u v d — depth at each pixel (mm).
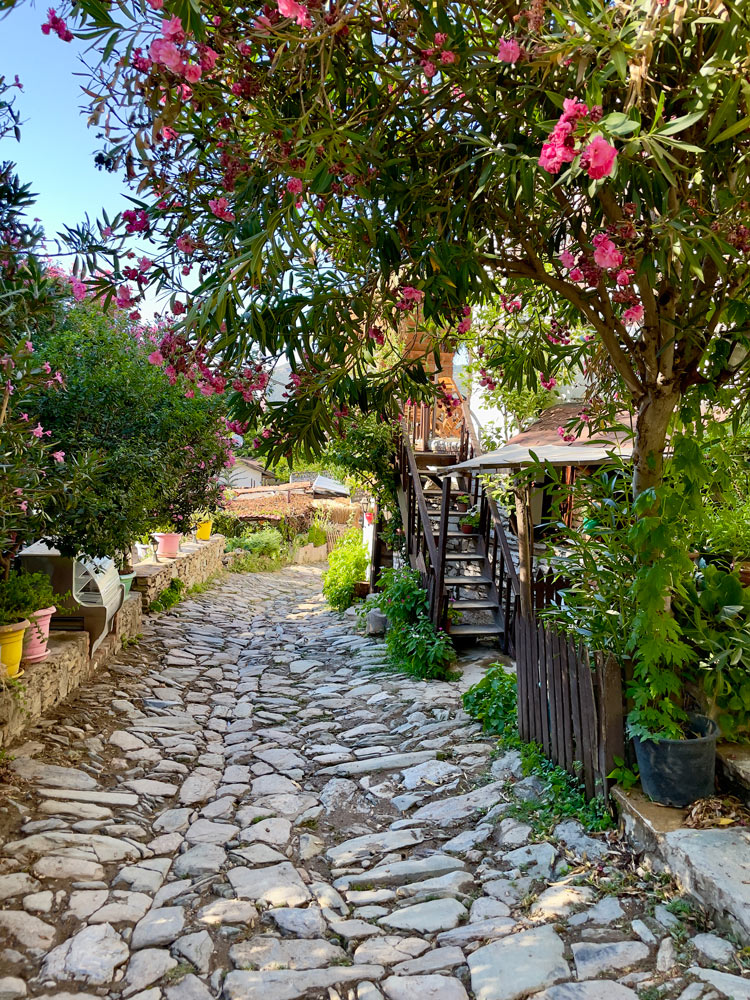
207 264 2934
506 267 3434
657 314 3266
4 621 4906
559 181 2137
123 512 5938
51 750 4727
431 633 7289
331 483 29109
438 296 3057
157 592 10430
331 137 2496
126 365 6520
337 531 25594
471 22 3121
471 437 9477
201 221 2963
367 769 4809
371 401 4031
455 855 3570
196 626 9977
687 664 3686
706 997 2275
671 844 2951
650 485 3645
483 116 2801
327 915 3107
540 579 6828
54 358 6020
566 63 2441
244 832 3955
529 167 2510
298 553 21969
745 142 2725
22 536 5145
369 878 3402
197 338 2902
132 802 4230
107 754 4930
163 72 2340
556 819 3711
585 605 4195
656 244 2629
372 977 2635
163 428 7027
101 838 3717
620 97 2613
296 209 2549
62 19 2295
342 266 3299
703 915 2719
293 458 3602
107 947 2818
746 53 2375
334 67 2727
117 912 3078
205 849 3729
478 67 2676
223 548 16766
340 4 2352
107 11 2152
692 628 3775
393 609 7859
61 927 2951
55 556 6379
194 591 12773
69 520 5324
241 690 7066
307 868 3588
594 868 3205
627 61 2299
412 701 6211
